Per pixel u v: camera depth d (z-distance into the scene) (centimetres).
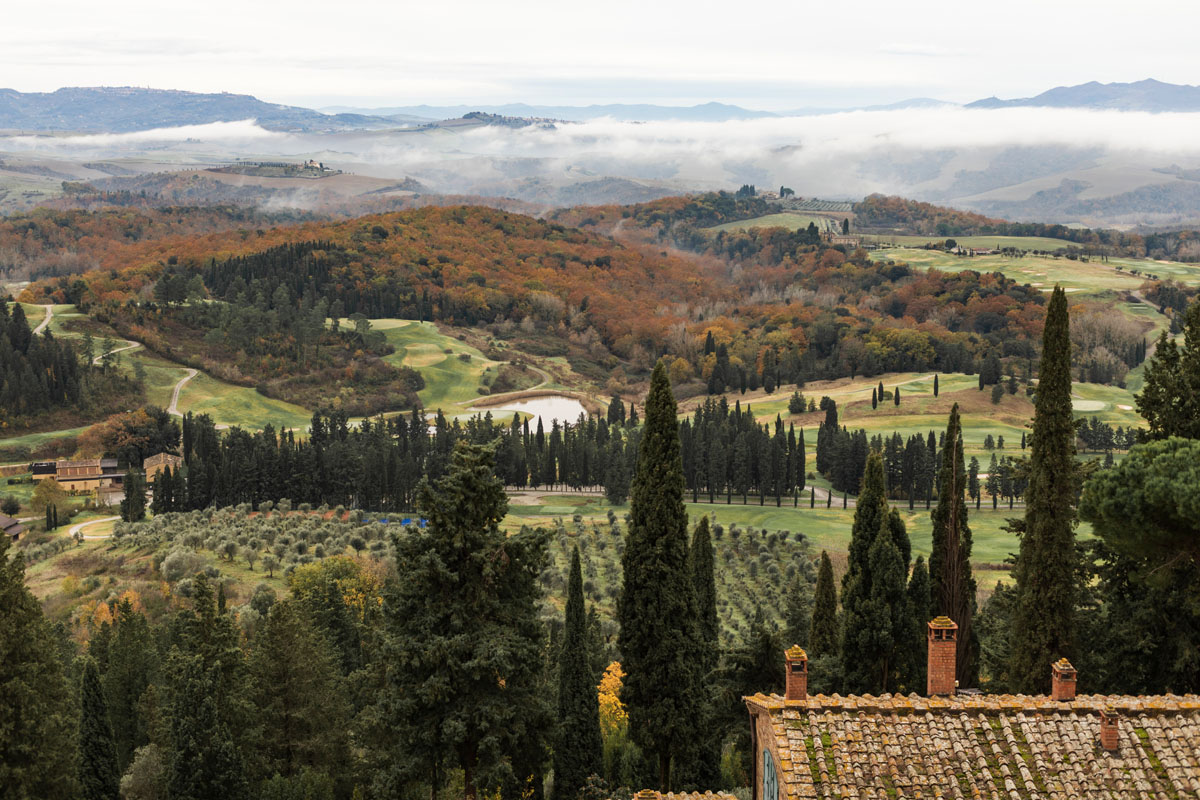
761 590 11869
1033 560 3984
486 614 3616
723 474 19025
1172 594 3928
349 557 11512
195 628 5181
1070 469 3950
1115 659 4175
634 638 4075
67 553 13288
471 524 3531
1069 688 2648
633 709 4094
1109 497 3728
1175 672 3988
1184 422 4288
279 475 17950
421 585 3509
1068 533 3947
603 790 4434
